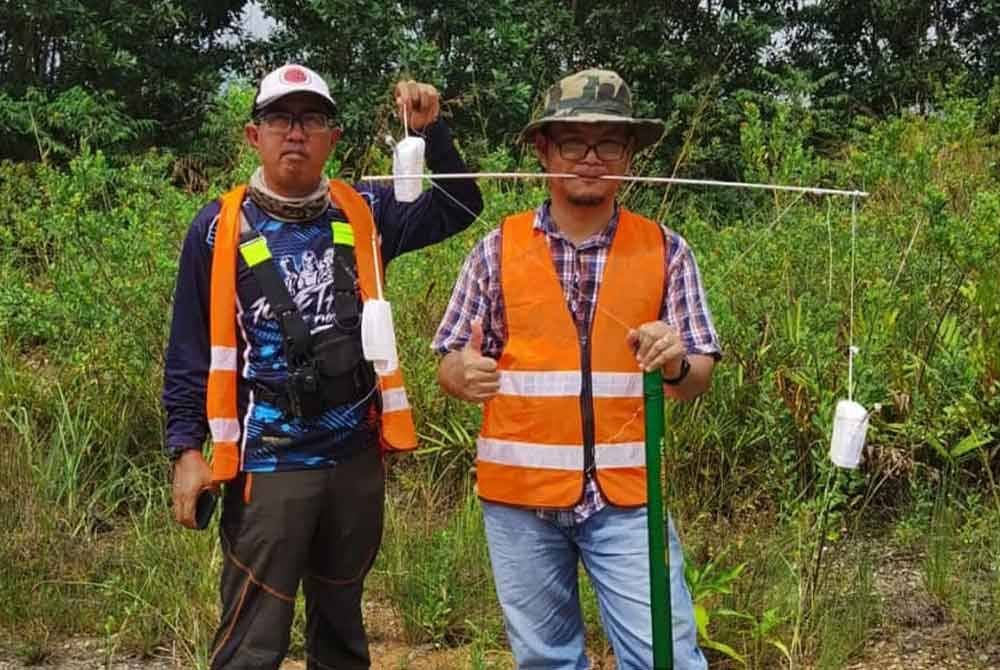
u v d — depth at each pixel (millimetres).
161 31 13477
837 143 9984
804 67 14969
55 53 13156
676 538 2930
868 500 4859
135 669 4117
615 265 2852
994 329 5195
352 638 3240
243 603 2994
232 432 2941
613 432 2840
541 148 2926
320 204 3004
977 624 4156
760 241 5875
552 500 2852
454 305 2975
